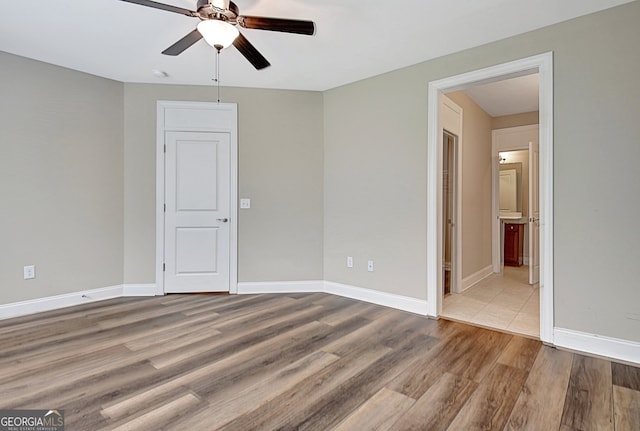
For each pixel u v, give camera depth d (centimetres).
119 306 330
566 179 238
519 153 628
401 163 326
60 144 325
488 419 158
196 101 375
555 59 242
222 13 191
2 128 294
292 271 391
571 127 236
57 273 324
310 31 207
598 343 227
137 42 277
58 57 305
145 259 371
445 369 206
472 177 446
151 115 370
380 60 308
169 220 374
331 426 152
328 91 388
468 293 395
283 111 388
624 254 219
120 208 365
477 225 463
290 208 390
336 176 382
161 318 295
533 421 157
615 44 221
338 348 236
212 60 310
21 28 254
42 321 286
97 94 348
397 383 189
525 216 622
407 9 227
